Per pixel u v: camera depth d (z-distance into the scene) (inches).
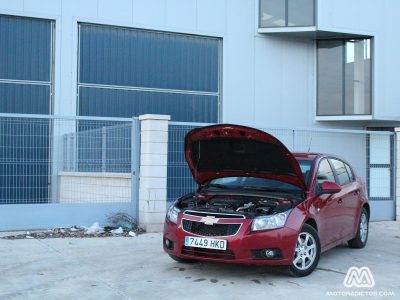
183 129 438.0
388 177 542.6
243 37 667.4
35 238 369.4
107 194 422.6
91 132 423.8
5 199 394.3
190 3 642.8
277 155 279.3
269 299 234.5
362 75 689.0
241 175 308.7
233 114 660.7
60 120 415.8
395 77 692.1
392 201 538.9
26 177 402.6
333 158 346.3
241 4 666.8
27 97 573.6
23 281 259.3
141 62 623.2
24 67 572.7
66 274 274.1
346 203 332.5
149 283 258.8
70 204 404.2
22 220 391.5
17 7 566.9
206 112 653.9
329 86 693.3
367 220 375.9
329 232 305.7
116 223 411.2
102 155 423.8
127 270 284.5
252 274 277.9
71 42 589.6
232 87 661.3
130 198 421.1
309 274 278.2
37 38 579.5
